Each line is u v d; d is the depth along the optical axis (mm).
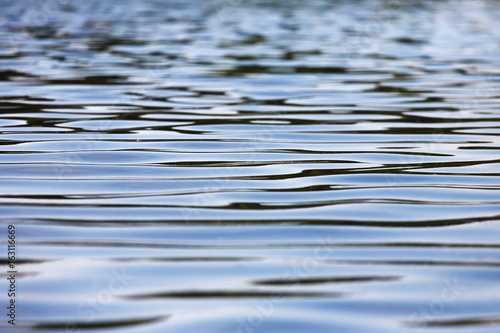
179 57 20641
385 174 9273
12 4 38375
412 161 9961
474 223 7414
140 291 5742
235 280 5961
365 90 15984
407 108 13984
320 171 9383
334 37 25891
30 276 5996
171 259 6375
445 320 5328
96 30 27234
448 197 8305
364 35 26625
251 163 9742
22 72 17828
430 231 7164
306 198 8195
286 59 20547
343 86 16469
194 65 19219
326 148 10680
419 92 15789
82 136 11250
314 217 7531
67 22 29984
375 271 6184
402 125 12422
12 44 23172
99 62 19625
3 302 5539
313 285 5879
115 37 25156
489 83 16922
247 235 6988
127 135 11383
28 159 9766
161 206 7844
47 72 17891
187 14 34281
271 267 6234
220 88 15961
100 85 16156
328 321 5289
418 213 7723
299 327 5199
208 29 28000
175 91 15508
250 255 6496
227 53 21578
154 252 6531
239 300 5598
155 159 9891
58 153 10141
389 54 21984
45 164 9531
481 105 14289
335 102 14516
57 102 14148
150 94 15141
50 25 28828
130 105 13922
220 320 5281
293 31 27578
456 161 9977
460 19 33500
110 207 7785
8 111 13211
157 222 7328
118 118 12695
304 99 14781
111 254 6477
